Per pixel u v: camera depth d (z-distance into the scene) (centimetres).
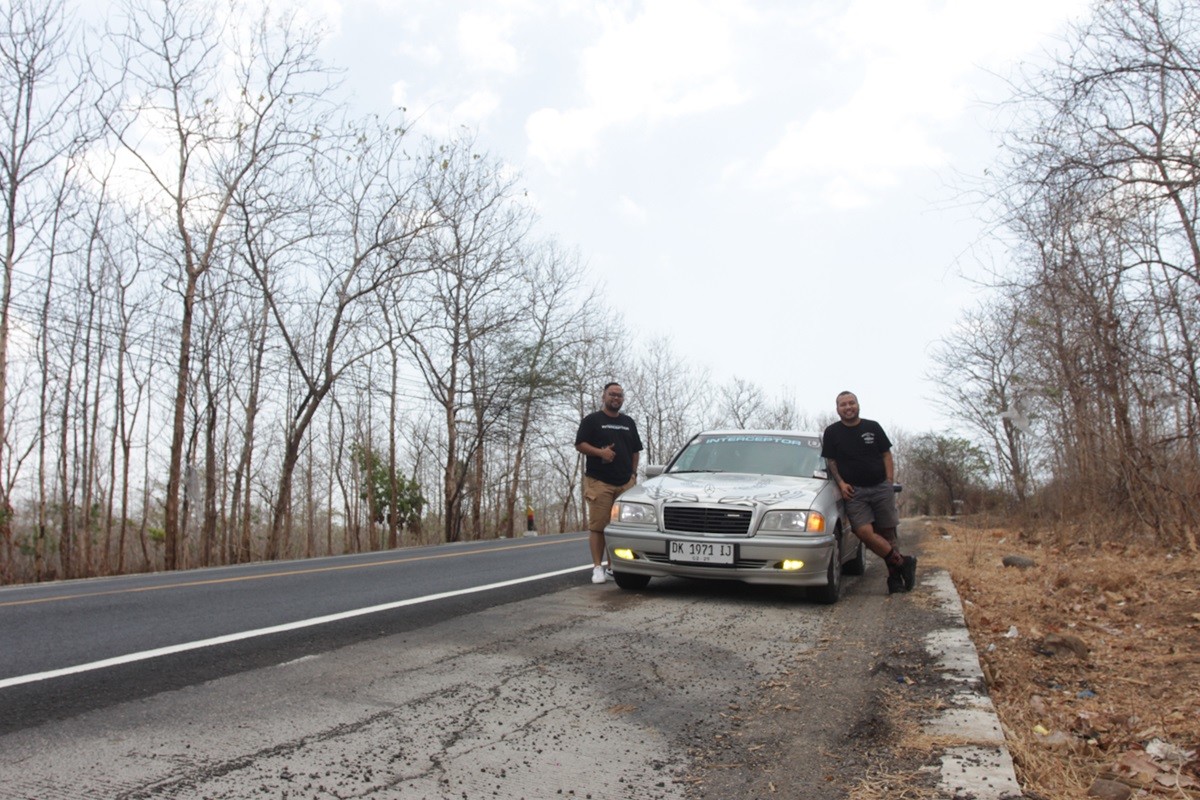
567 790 332
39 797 312
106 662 520
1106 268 1018
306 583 941
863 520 794
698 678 499
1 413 2405
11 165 2306
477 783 336
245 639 590
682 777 348
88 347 3061
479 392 3653
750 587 855
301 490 5831
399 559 1347
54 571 2973
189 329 2472
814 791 332
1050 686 516
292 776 337
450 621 662
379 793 323
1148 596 765
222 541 3381
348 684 471
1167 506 1116
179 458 2406
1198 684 491
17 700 438
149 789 321
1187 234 948
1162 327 1031
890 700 446
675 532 770
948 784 333
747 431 952
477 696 450
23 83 2289
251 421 3322
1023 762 371
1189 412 1059
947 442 5150
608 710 433
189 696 446
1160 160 855
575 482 5641
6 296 2330
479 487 3853
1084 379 1198
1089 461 1343
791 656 557
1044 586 860
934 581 879
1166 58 836
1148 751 393
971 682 474
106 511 3697
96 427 3344
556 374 3738
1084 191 901
